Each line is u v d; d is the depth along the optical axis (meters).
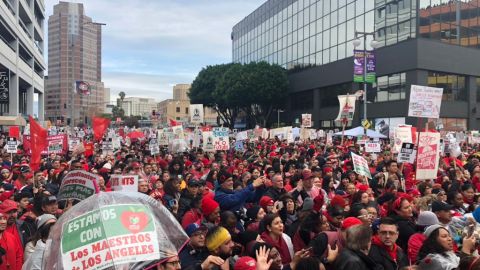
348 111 23.64
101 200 3.56
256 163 14.60
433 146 11.10
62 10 112.38
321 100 62.34
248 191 8.09
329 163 14.70
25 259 6.15
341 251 5.21
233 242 5.88
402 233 6.80
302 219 6.73
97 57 120.88
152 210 3.72
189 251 5.46
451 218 7.27
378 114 49.34
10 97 53.44
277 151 21.62
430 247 5.41
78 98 114.25
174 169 14.21
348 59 54.94
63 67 111.38
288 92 67.75
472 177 12.59
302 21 67.31
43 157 20.22
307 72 64.75
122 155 20.31
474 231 6.12
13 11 54.97
